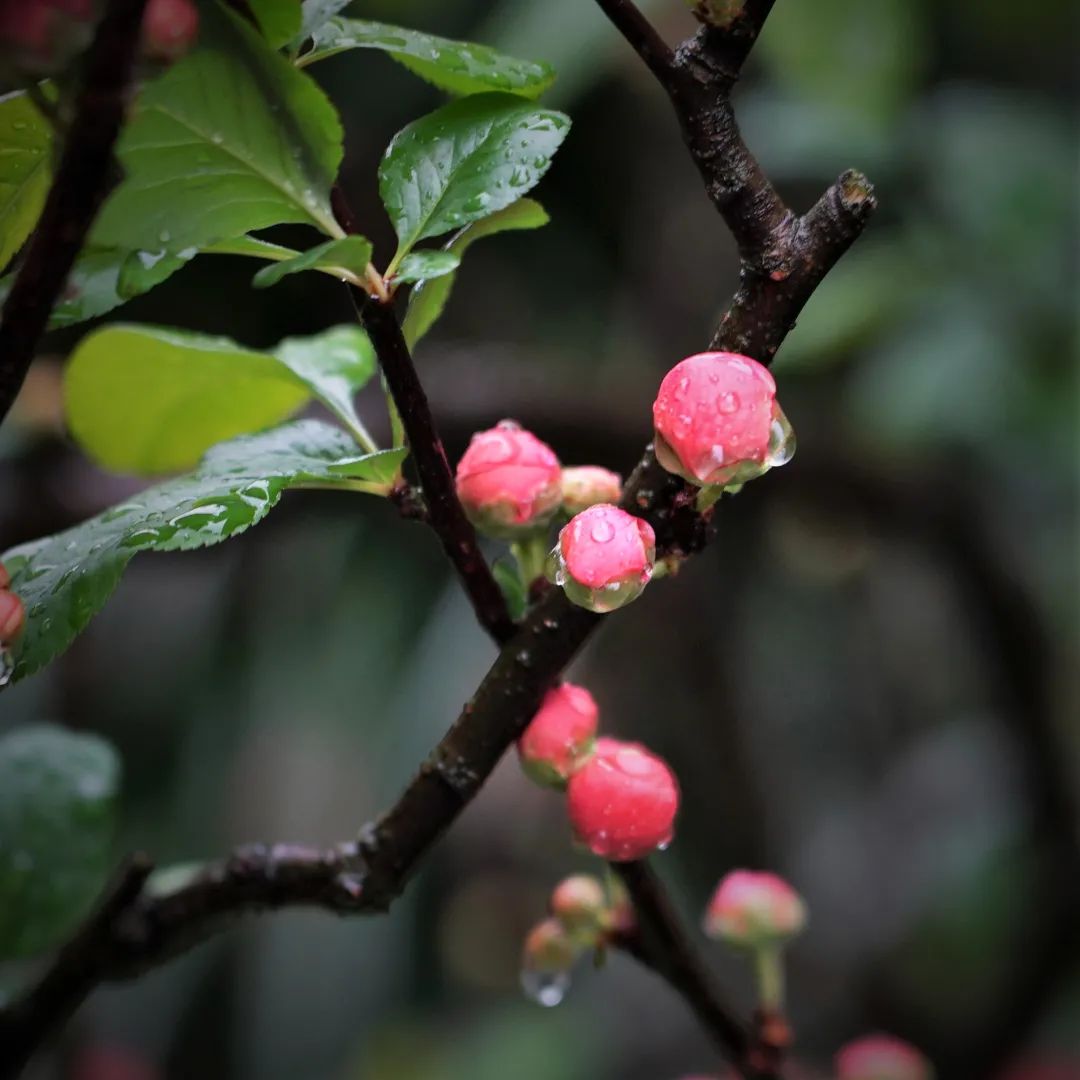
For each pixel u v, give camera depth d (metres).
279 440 0.44
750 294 0.42
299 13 0.41
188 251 0.42
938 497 0.85
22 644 0.41
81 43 0.39
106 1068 0.78
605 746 0.43
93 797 0.47
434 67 0.43
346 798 0.88
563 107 0.79
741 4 0.41
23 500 0.65
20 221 0.42
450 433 0.75
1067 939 0.85
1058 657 0.87
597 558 0.41
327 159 0.41
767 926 0.47
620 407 0.78
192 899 0.44
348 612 0.93
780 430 0.41
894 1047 0.52
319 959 0.92
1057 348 0.80
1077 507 0.87
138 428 0.47
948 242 0.83
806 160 0.85
